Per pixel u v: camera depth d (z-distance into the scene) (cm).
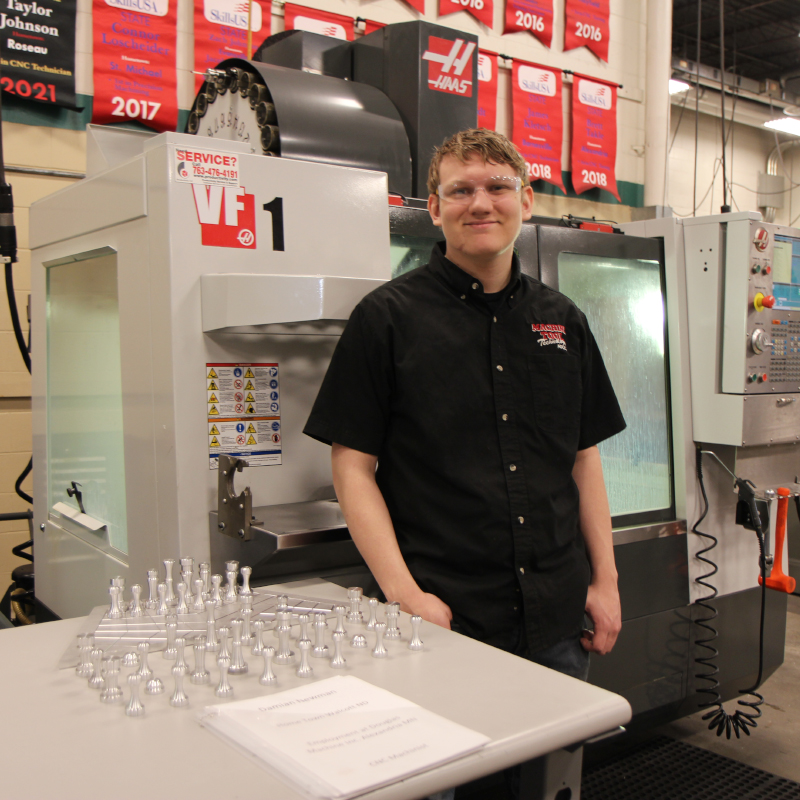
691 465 220
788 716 255
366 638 94
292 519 126
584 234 206
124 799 57
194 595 106
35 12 269
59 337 175
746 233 206
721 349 214
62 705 74
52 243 170
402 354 122
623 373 219
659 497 219
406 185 181
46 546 186
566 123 425
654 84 452
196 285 126
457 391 123
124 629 94
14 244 198
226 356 130
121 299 139
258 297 120
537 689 79
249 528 119
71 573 171
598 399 144
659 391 222
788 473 237
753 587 236
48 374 182
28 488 270
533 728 70
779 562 214
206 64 309
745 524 209
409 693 77
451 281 127
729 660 230
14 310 209
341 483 123
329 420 123
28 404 271
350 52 209
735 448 216
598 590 137
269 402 135
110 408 149
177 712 72
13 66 266
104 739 67
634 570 202
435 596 119
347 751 63
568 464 132
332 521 125
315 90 173
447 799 102
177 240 124
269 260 134
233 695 76
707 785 211
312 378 141
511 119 404
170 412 126
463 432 123
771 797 205
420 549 123
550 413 129
